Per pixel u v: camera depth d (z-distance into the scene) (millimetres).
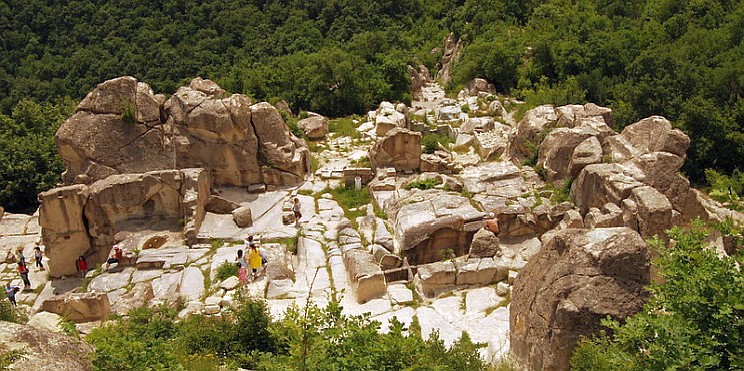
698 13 37469
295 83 32094
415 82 37500
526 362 10188
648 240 8688
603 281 9336
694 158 26438
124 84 20484
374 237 17344
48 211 18125
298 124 25984
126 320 13242
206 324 12539
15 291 16891
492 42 37719
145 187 18812
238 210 19094
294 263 16984
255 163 20891
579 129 18766
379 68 34031
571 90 30031
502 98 31953
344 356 8617
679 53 30312
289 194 20688
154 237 18500
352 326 8977
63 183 20594
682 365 7023
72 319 14117
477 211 16891
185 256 17516
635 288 9336
